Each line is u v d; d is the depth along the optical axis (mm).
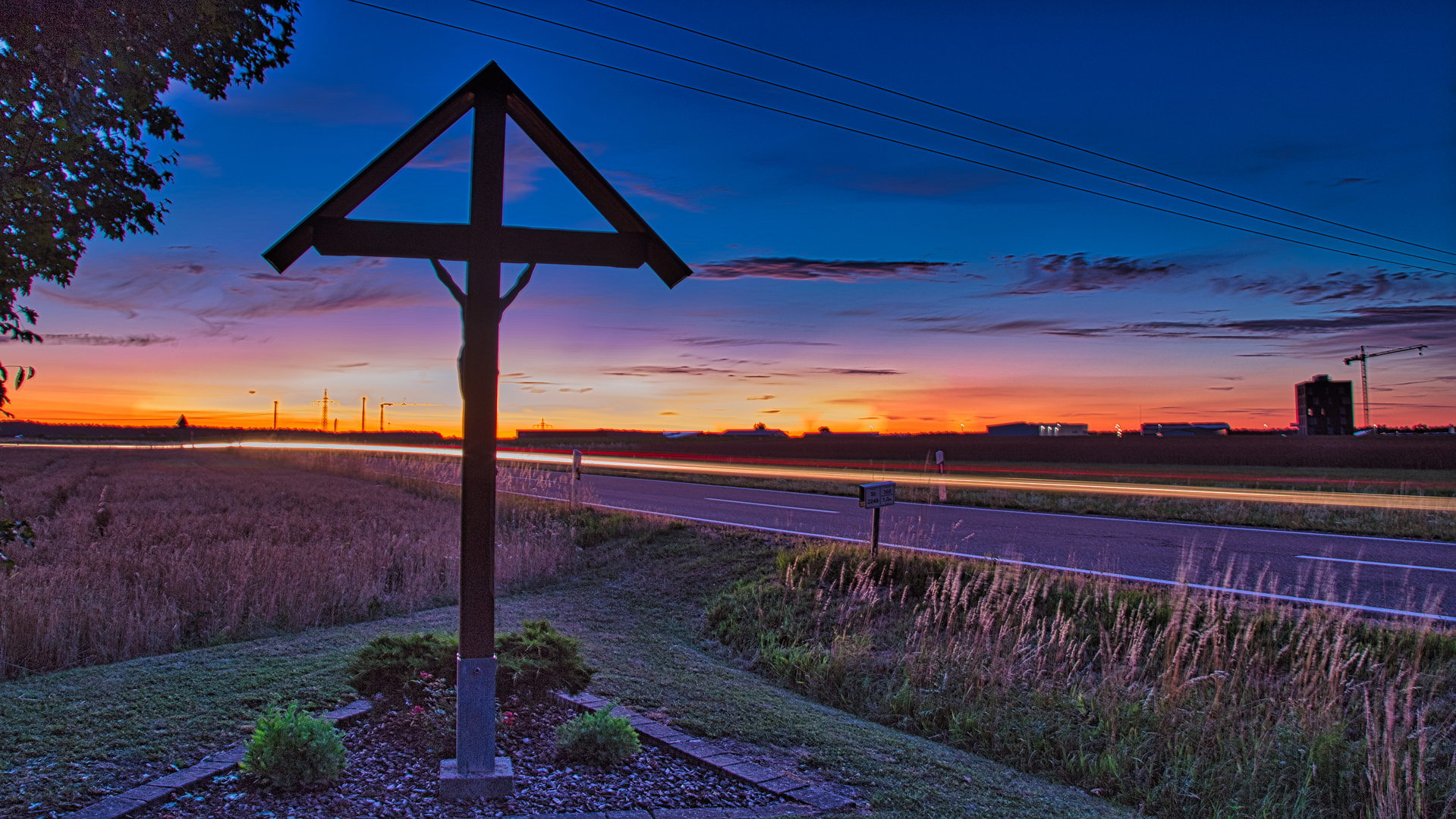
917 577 9023
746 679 6676
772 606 9039
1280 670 6684
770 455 61625
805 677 7082
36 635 6402
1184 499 20688
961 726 5867
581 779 3861
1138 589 8352
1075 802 4488
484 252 3924
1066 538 13570
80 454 66438
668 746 4352
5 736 4117
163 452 74312
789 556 10359
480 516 3836
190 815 3260
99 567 9430
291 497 21859
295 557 10055
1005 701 6191
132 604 7773
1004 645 7258
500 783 3656
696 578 10734
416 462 36844
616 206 4184
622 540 13414
